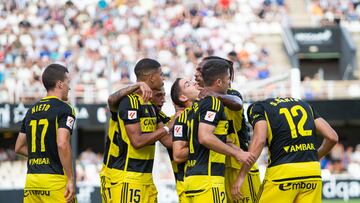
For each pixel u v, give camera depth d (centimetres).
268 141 1452
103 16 5191
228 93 1548
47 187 1520
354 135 5325
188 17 5341
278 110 1443
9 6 5128
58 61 4697
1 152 4381
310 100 4566
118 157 1496
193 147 1419
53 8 5191
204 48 5097
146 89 1454
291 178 1416
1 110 4125
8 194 3231
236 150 1389
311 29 5612
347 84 4816
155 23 5238
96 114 4225
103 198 1528
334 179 3931
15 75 4541
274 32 5566
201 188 1401
